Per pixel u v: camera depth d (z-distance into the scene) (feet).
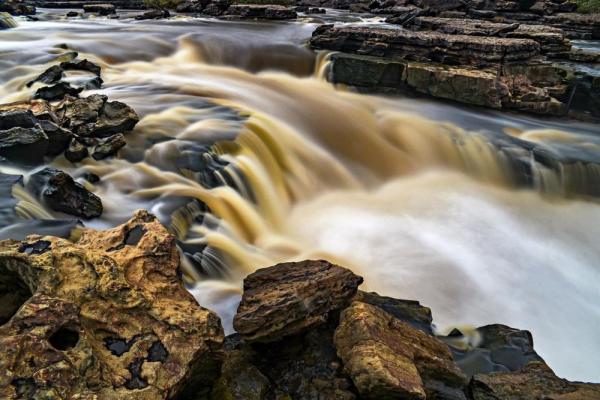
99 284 15.64
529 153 46.09
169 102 45.60
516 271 33.96
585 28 91.15
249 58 65.31
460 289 31.22
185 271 26.78
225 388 17.87
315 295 21.20
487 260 34.76
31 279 15.61
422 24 81.51
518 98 55.62
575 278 34.09
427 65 59.21
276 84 59.31
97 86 48.19
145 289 16.62
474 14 101.86
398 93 59.72
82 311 15.05
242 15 98.84
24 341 13.05
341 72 61.05
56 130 32.19
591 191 45.09
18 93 43.57
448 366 19.67
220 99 49.26
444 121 53.11
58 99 42.32
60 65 49.65
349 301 22.38
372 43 64.03
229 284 27.58
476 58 59.11
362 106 55.62
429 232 37.45
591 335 28.50
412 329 21.31
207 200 32.45
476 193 44.42
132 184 32.22
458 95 56.54
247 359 19.63
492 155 47.26
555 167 45.09
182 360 15.02
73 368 13.29
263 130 42.68
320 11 119.03
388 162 47.11
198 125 40.68
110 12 103.40
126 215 29.07
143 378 14.25
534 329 28.50
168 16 97.40
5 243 16.74
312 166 42.75
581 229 40.52
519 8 103.24
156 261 18.02
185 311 16.53
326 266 23.57
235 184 35.53
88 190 29.53
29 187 28.40
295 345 20.22
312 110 52.08
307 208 38.96
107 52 60.49
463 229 38.37
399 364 17.87
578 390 19.04
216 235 30.73
